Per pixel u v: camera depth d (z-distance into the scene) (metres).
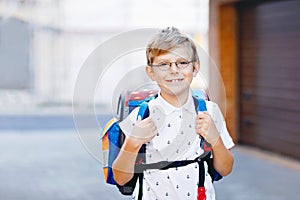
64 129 13.65
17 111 16.64
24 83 19.86
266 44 9.99
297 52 9.05
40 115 16.00
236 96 10.94
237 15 10.83
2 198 7.01
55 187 7.68
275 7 9.66
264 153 9.97
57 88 19.34
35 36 19.69
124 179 2.23
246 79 10.69
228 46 10.84
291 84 9.27
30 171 8.77
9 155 10.18
